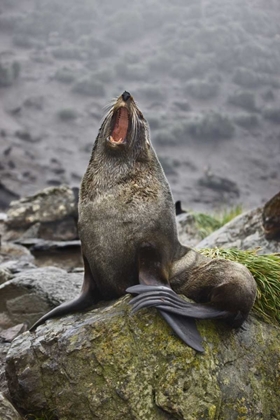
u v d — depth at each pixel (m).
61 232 17.72
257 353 7.32
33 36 171.62
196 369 6.68
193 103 148.00
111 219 7.32
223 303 7.04
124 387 6.67
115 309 7.11
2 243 15.62
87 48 164.25
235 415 6.73
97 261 7.41
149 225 7.23
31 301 9.48
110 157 7.71
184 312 6.79
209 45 161.88
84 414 6.77
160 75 158.62
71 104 142.75
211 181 113.00
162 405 6.52
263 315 7.91
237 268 7.30
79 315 7.52
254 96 149.38
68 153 122.62
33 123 135.12
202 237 16.80
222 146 133.00
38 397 7.04
